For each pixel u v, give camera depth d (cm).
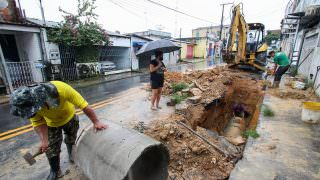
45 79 1043
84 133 237
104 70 1429
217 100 688
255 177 265
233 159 317
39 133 227
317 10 829
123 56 1648
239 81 1041
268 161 301
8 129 479
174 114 521
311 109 434
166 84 843
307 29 1106
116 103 675
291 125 433
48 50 1059
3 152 365
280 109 541
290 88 797
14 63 927
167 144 338
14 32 1025
